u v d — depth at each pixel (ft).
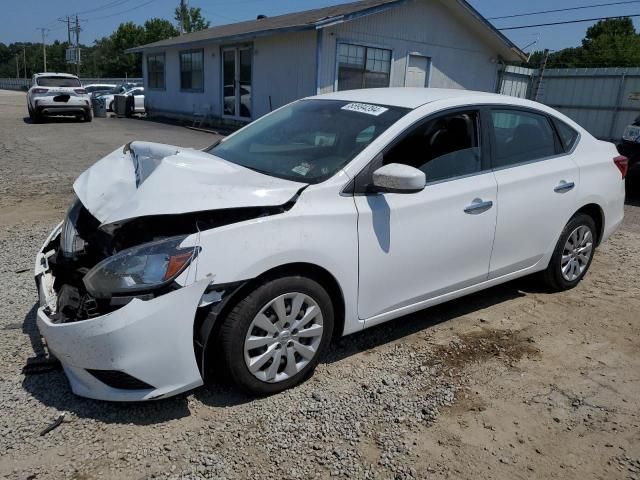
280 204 9.29
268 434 8.84
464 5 55.52
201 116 68.85
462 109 12.15
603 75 57.57
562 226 14.23
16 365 10.39
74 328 8.46
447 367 11.07
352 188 10.24
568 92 60.95
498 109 12.91
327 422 9.20
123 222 9.11
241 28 66.44
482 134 12.42
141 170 10.05
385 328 12.71
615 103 56.95
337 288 10.21
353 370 10.82
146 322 8.30
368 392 10.09
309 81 50.88
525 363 11.40
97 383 8.74
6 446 8.32
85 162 35.40
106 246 9.60
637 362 11.64
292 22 54.60
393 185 9.78
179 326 8.52
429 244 11.27
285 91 54.19
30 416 9.00
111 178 10.37
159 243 8.64
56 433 8.65
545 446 8.91
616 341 12.52
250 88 59.11
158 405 9.42
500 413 9.68
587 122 59.52
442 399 9.98
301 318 9.82
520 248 13.30
